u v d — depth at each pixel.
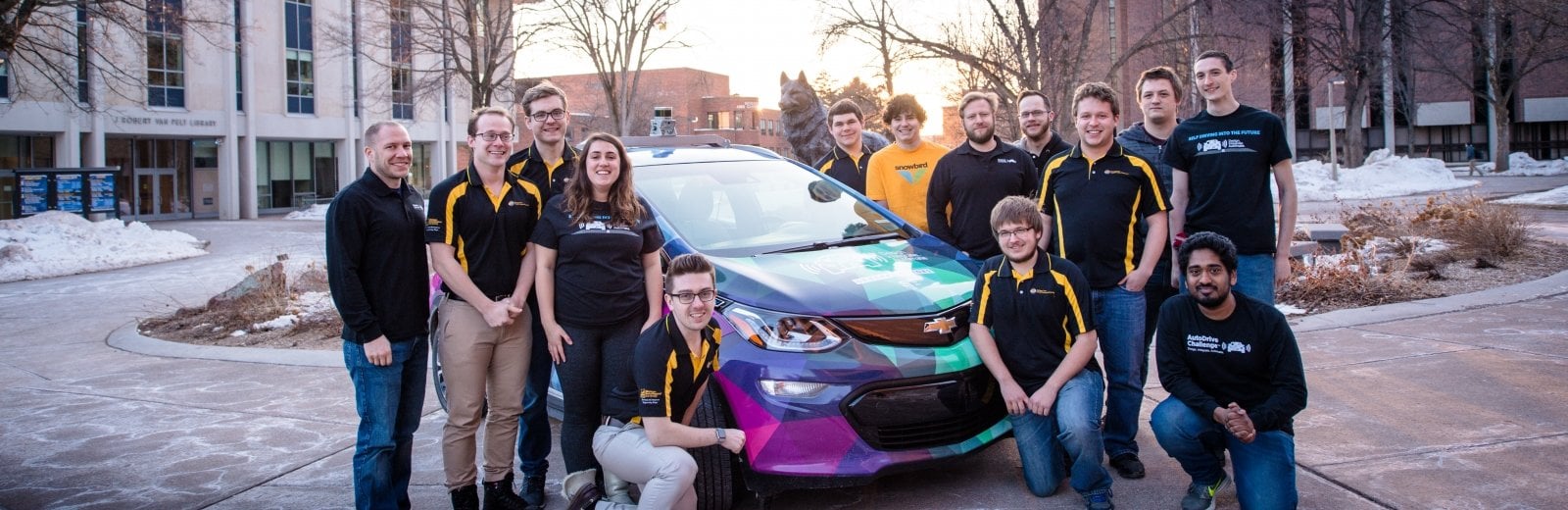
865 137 9.60
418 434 5.84
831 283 4.30
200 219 38.69
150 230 22.72
